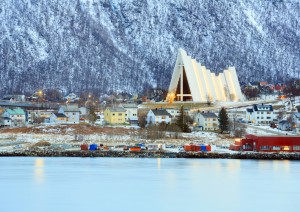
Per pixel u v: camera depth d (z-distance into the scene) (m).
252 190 188.50
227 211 161.25
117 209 162.00
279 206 167.00
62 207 164.12
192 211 161.12
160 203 169.50
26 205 166.38
